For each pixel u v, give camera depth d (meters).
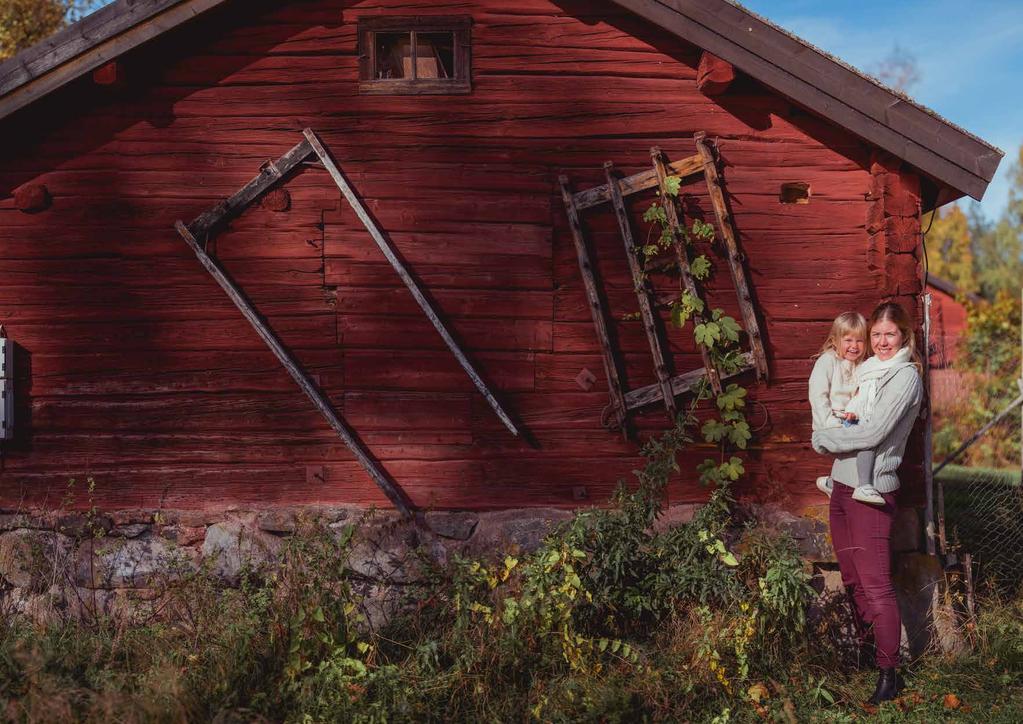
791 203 5.34
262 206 5.32
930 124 4.82
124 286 5.34
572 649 4.45
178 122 5.30
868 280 5.33
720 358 5.23
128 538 5.32
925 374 5.21
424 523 5.28
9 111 4.96
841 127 5.29
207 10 4.99
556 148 5.31
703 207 5.30
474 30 5.29
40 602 5.23
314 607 4.45
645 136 5.30
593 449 5.36
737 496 5.32
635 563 4.82
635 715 4.20
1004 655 4.82
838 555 4.78
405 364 5.34
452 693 4.29
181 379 5.34
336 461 5.34
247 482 5.35
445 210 5.32
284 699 4.25
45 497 5.35
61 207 5.32
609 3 5.28
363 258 5.32
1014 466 12.17
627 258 5.30
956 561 5.27
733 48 4.88
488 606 4.73
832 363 4.73
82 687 4.25
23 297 5.34
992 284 38.09
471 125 5.31
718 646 4.54
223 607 4.98
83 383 5.34
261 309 5.33
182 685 4.11
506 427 5.34
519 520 5.26
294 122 5.30
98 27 4.89
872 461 4.48
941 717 4.28
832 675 4.73
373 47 5.29
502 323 5.34
